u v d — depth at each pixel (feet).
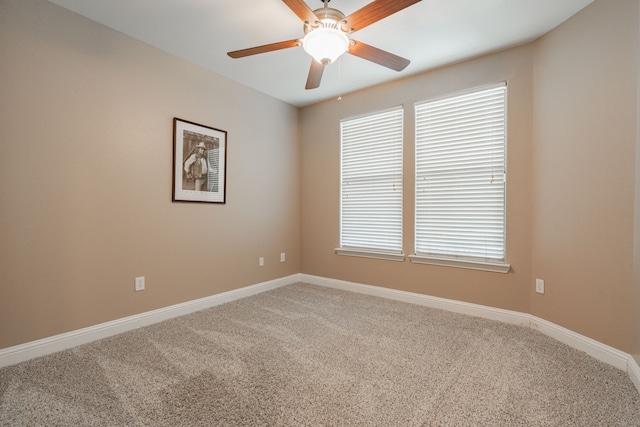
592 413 4.86
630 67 5.97
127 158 8.10
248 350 6.97
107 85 7.70
